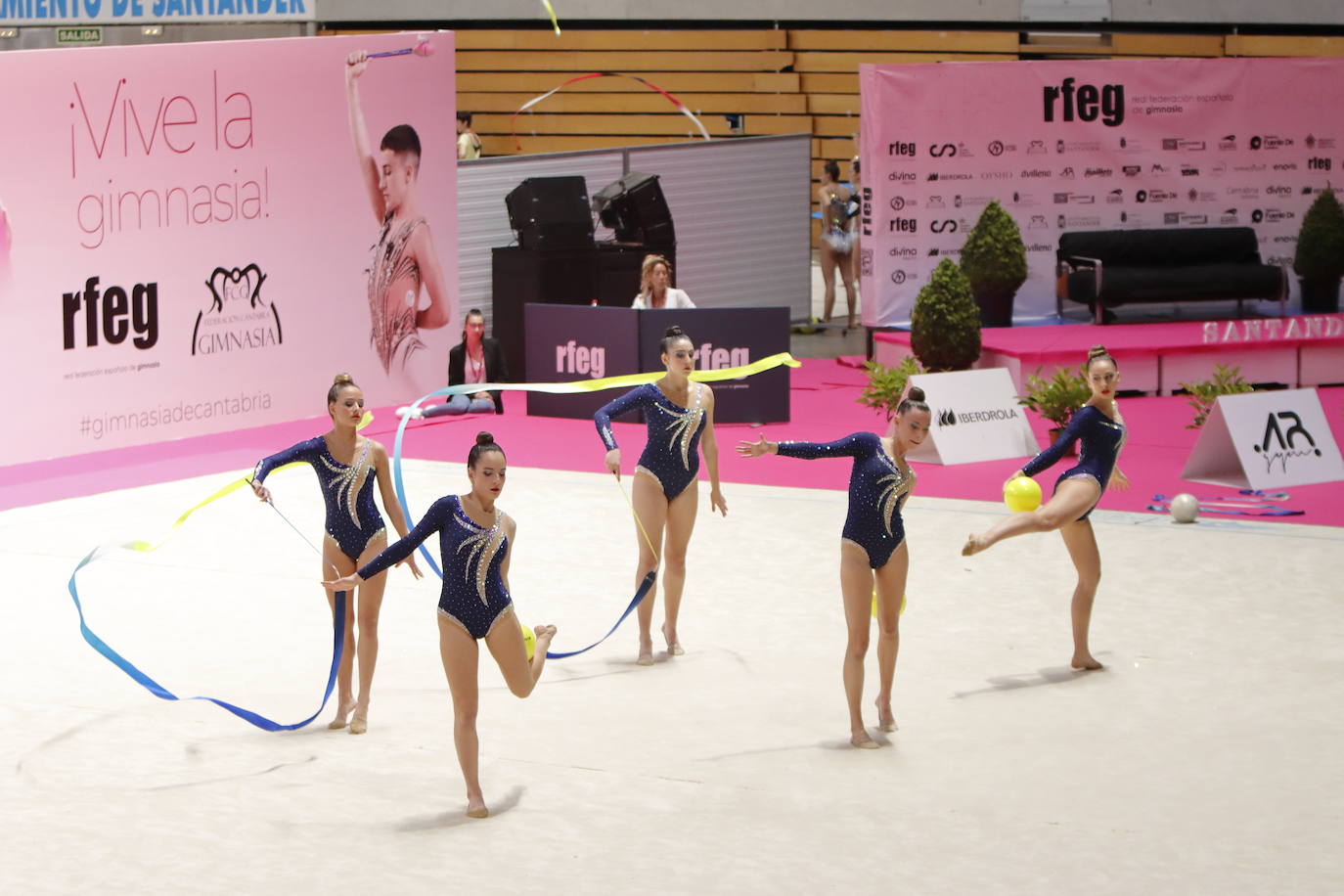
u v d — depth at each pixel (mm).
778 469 15164
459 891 6508
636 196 19969
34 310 15172
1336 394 18375
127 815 7352
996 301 19844
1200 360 18391
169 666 9523
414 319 18984
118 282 15883
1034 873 6637
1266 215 20953
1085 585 9234
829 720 8578
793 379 19969
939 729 8406
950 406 15406
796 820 7234
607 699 8938
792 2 27078
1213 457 14352
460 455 15820
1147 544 12180
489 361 17969
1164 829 7078
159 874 6688
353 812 7383
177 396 16578
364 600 8469
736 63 27891
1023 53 26562
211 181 16641
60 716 8711
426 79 18688
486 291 20062
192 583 11312
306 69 17406
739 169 22359
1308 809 7301
